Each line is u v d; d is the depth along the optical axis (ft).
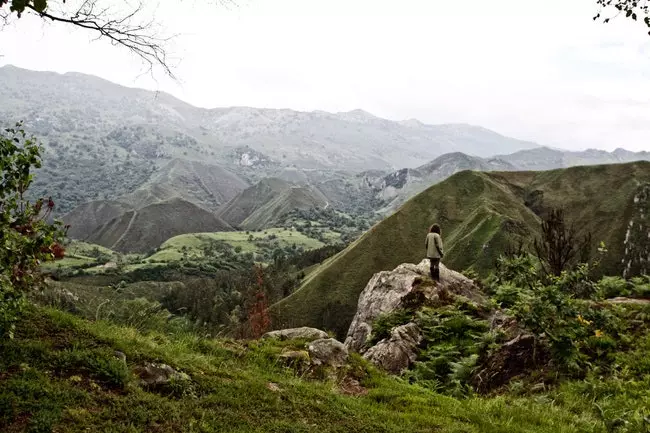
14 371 14.44
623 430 22.31
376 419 20.07
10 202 15.31
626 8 20.33
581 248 46.19
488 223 486.79
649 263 439.63
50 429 12.25
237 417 16.51
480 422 22.06
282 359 25.81
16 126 15.69
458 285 58.44
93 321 21.68
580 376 29.32
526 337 33.04
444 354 34.09
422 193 581.12
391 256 464.65
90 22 18.67
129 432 13.46
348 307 384.88
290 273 505.66
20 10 13.65
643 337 31.78
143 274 520.42
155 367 17.95
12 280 15.90
